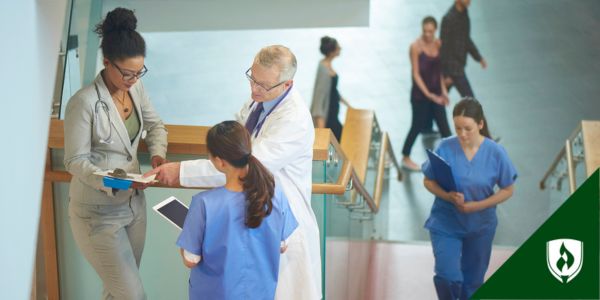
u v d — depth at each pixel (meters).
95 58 6.48
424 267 7.77
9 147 2.63
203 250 3.09
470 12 11.66
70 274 4.08
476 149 6.52
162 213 3.31
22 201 2.70
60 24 2.90
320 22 10.92
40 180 2.79
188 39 11.55
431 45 10.23
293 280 3.44
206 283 3.14
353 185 5.77
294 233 3.44
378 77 10.99
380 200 8.90
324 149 3.76
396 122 10.48
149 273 4.04
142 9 10.84
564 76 10.80
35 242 2.78
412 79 10.21
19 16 2.67
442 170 6.27
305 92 10.90
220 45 11.49
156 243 4.01
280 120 3.38
